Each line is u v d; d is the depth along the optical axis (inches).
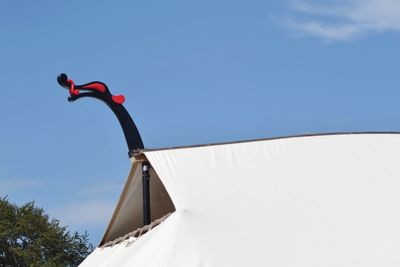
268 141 688.4
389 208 618.5
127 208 801.6
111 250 756.0
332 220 601.9
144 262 581.3
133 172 729.6
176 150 674.8
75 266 1868.8
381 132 713.0
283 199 619.8
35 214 1868.8
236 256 563.8
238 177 642.8
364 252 575.2
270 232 586.6
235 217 598.5
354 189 634.8
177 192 625.0
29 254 1784.0
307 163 660.7
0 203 1861.5
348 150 680.4
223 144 683.4
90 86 760.3
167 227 597.6
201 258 560.7
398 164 670.5
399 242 586.2
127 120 755.4
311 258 566.6
